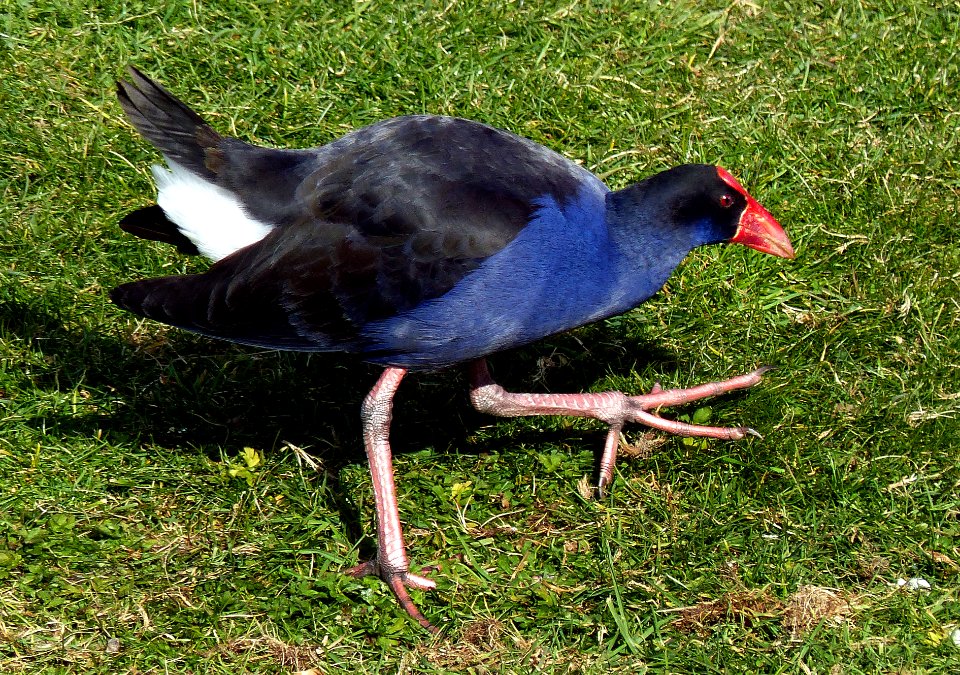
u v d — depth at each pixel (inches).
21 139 402.0
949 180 414.9
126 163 398.3
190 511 298.8
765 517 306.7
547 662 266.1
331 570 286.2
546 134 425.1
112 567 280.7
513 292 275.7
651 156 416.2
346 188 275.0
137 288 279.3
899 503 310.5
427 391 346.3
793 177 411.5
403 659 264.5
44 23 456.1
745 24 484.7
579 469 321.4
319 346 285.7
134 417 324.5
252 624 267.7
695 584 286.5
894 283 372.2
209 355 348.2
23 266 362.3
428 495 309.4
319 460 317.1
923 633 275.3
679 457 322.7
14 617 264.8
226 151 286.8
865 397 340.5
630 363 355.6
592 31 474.0
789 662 265.6
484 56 453.4
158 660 258.7
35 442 312.5
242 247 282.5
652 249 292.7
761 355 353.4
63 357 337.4
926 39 481.1
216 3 469.4
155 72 439.2
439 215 270.1
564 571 290.5
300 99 429.7
